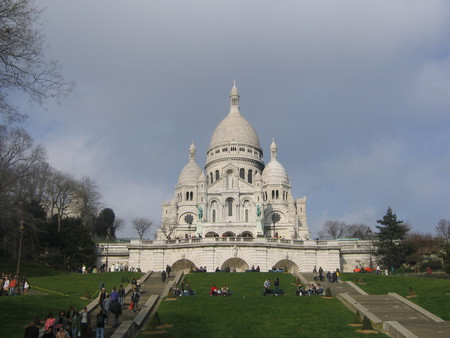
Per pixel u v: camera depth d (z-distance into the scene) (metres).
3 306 41.00
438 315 41.25
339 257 88.19
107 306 38.25
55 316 39.50
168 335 35.38
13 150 74.62
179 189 155.75
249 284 60.78
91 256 91.94
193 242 86.56
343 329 37.09
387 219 92.94
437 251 88.12
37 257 86.25
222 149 160.75
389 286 57.50
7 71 28.28
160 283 62.94
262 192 137.12
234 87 178.75
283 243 86.62
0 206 75.12
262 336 35.62
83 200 115.00
